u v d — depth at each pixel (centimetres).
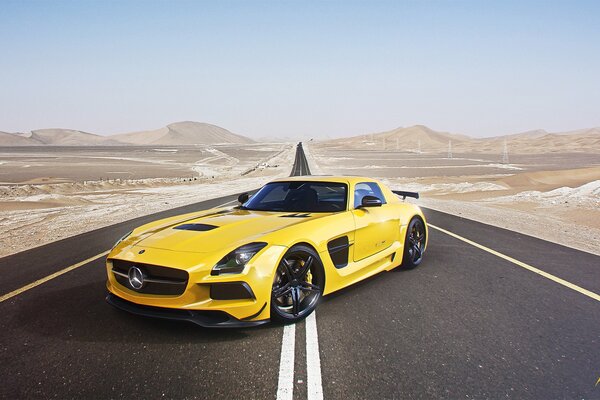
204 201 1633
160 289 323
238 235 351
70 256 640
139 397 239
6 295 439
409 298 424
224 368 274
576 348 310
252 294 317
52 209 1462
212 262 312
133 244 360
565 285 478
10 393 244
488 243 744
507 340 323
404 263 540
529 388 252
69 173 5359
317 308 393
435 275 518
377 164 7888
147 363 281
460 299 423
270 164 7619
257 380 259
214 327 308
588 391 248
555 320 367
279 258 333
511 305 405
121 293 343
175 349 303
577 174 4259
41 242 818
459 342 319
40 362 283
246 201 520
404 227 525
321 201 457
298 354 295
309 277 375
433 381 259
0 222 1151
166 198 1881
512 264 581
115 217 1195
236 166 7744
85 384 254
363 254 446
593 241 807
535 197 1952
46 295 436
